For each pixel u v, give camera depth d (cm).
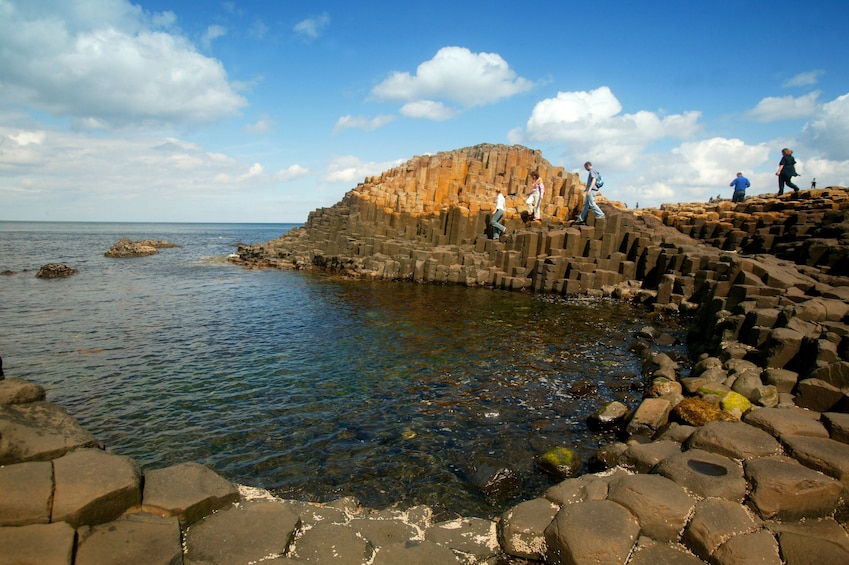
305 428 1086
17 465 550
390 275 3450
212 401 1240
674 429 863
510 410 1184
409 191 4494
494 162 4394
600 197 3934
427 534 621
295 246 4712
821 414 797
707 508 575
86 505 515
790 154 3033
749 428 761
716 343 1448
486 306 2497
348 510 704
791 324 1155
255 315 2284
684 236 2991
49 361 1555
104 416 1146
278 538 558
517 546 578
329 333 1947
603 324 2091
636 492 605
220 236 12138
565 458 898
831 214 2472
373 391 1312
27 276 3622
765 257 2242
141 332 1950
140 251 5550
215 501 604
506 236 3391
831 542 532
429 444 1009
